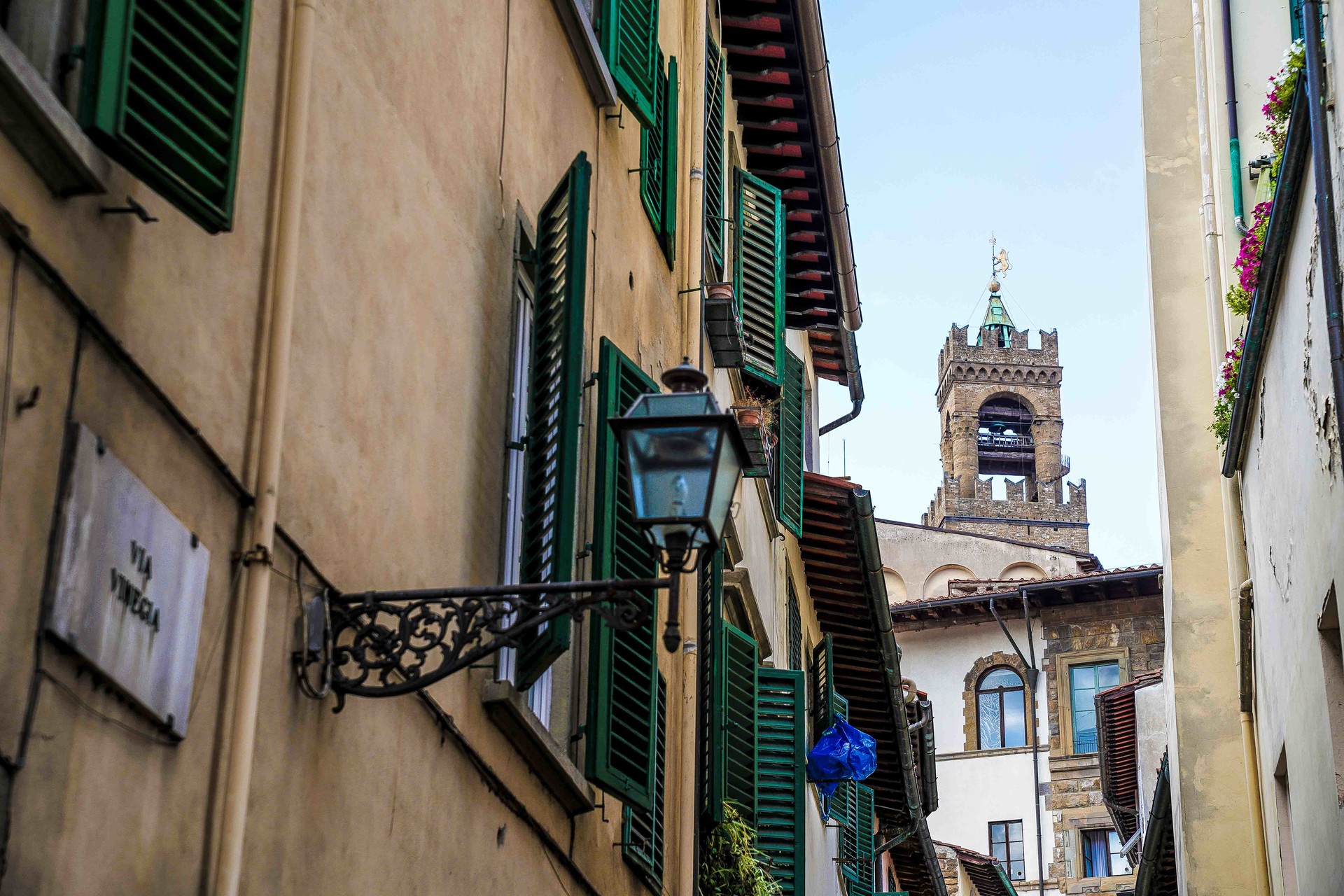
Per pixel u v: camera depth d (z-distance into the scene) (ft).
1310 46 30.01
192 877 14.51
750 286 50.70
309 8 17.34
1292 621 39.01
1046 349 280.92
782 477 56.18
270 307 16.37
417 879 19.85
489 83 24.38
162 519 14.02
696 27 40.88
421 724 20.12
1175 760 56.34
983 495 271.90
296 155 16.88
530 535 22.54
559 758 24.57
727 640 44.91
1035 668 155.53
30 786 12.15
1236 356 47.50
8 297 12.20
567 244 23.27
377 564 18.98
